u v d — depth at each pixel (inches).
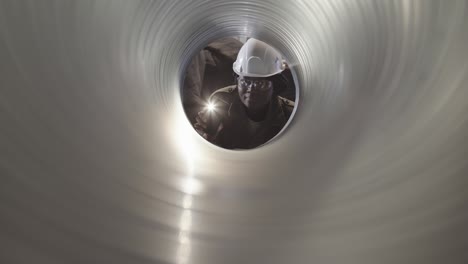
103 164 23.2
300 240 23.0
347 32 30.5
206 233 23.3
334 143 27.5
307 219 24.1
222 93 50.2
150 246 21.5
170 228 22.8
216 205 25.3
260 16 41.3
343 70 30.6
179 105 36.5
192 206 24.6
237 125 49.0
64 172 21.5
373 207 23.0
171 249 21.9
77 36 25.7
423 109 24.7
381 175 24.0
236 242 23.1
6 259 18.0
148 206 23.2
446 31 24.9
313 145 28.6
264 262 22.3
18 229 18.9
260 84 46.1
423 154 23.6
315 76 35.0
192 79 51.1
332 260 21.8
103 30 27.5
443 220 21.3
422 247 20.9
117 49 28.5
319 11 32.9
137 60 30.6
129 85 28.4
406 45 26.6
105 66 27.0
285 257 22.4
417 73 25.7
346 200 24.0
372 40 28.5
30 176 20.4
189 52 41.3
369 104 27.3
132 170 24.2
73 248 19.6
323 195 25.0
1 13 22.4
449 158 22.7
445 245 20.6
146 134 27.1
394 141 24.8
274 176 27.9
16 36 22.8
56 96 23.3
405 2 26.3
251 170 29.2
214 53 55.1
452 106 23.8
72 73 24.6
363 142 26.0
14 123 21.1
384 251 21.4
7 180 19.7
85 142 23.2
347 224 22.9
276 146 31.7
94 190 22.0
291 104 49.5
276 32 41.5
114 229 21.3
